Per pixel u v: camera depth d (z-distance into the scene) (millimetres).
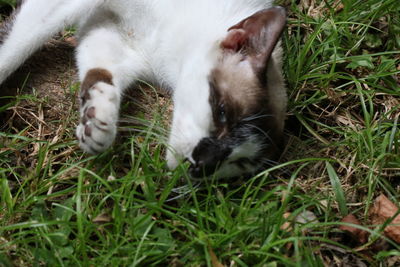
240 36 734
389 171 770
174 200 723
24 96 764
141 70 791
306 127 796
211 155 719
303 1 880
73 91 774
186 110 731
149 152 750
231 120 725
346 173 770
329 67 842
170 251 678
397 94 821
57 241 676
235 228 685
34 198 698
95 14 786
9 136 740
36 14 769
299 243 689
